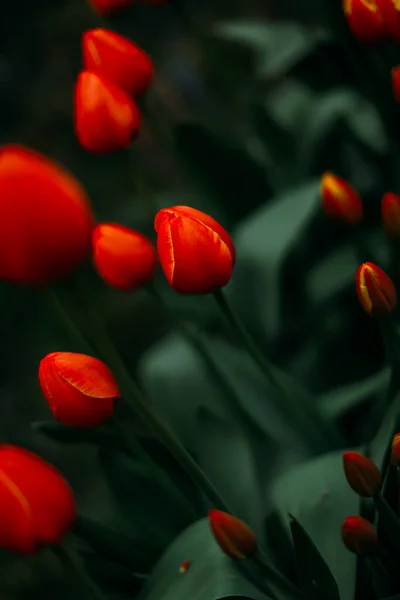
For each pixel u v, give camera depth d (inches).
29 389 104.0
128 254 47.8
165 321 104.3
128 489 50.6
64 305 40.4
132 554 48.0
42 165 38.2
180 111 121.2
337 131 65.1
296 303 65.9
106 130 50.1
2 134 138.0
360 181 67.9
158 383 61.4
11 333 106.3
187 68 126.9
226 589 45.0
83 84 49.9
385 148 64.6
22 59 144.9
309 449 54.1
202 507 50.6
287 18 135.7
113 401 44.0
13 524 41.8
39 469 41.8
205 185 63.7
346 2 50.7
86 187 117.4
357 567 46.9
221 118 95.3
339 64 61.4
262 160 67.9
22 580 75.4
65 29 146.3
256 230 59.5
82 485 92.0
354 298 64.7
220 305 47.8
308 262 65.9
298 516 47.3
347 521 43.9
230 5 138.5
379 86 54.7
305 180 65.8
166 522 50.6
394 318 55.9
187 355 62.2
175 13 58.2
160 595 45.8
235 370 56.3
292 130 66.8
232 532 43.6
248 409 55.1
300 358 65.4
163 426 43.8
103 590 49.8
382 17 50.2
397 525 44.7
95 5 57.1
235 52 66.7
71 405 43.6
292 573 48.8
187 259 44.4
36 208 38.3
